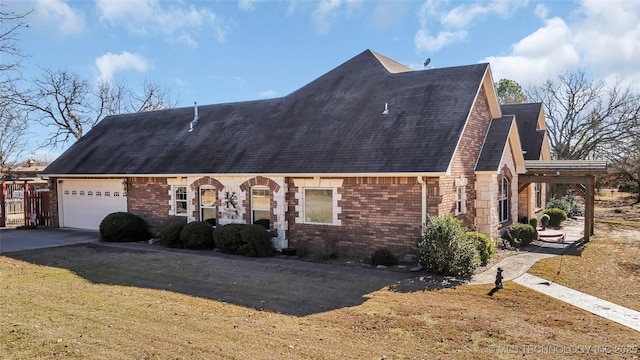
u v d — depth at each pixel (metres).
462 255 12.62
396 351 7.16
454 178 14.84
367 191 14.73
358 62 20.56
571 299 10.43
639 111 39.00
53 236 21.00
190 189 18.67
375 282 11.84
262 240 15.78
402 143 14.75
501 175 18.52
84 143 25.08
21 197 26.42
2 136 37.09
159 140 22.25
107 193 22.02
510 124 18.08
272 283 11.77
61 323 8.39
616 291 11.22
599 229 22.80
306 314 9.11
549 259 14.91
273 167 16.38
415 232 13.90
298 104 19.94
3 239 20.16
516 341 7.63
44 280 12.07
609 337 7.93
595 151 42.16
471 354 7.06
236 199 17.44
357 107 17.77
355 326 8.37
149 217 20.31
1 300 9.97
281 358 6.84
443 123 14.90
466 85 16.39
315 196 15.91
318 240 15.73
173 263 14.48
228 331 8.04
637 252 16.23
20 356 6.86
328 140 16.50
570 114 42.88
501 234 18.11
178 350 7.14
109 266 14.02
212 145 19.75
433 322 8.61
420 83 17.56
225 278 12.36
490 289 11.16
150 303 9.82
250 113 21.28
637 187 44.91
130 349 7.18
